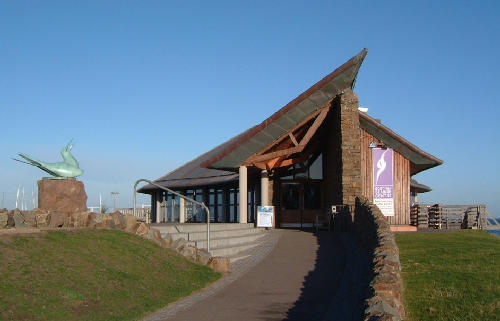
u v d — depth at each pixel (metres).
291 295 11.75
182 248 14.54
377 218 14.93
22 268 9.53
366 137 26.06
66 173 13.55
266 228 23.48
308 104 22.83
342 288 12.06
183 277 12.62
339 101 23.48
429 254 16.03
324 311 10.40
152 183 15.63
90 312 9.07
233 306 10.81
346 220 21.80
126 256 12.25
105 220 13.70
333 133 25.34
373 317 7.14
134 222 14.43
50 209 13.16
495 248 17.20
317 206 28.55
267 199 24.72
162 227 17.36
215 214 31.97
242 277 13.62
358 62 22.28
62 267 10.23
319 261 15.30
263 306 10.84
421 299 10.59
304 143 23.12
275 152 23.23
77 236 12.10
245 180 23.47
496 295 10.76
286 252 16.80
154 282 11.59
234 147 22.83
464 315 9.51
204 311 10.40
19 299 8.50
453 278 12.30
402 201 25.94
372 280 9.23
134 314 9.63
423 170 27.70
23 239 10.71
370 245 15.47
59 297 9.11
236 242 18.30
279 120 22.56
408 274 12.98
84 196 13.75
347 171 23.02
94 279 10.37
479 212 29.11
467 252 16.20
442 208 29.39
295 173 28.44
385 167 25.97
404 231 24.64
